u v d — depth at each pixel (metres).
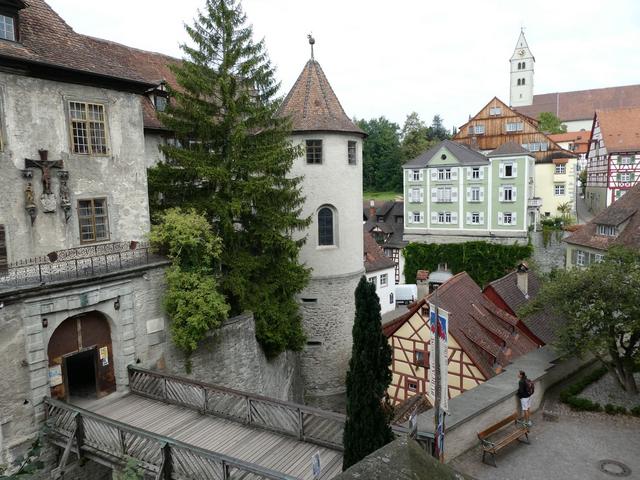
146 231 16.52
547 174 59.12
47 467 12.41
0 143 12.87
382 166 88.31
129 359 14.74
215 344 16.81
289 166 19.72
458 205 50.69
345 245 25.27
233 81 18.33
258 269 19.66
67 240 14.36
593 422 16.69
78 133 14.59
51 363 13.19
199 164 17.44
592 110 86.94
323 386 25.45
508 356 20.22
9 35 13.06
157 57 25.91
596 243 32.53
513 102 94.38
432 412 14.66
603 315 17.02
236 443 11.76
